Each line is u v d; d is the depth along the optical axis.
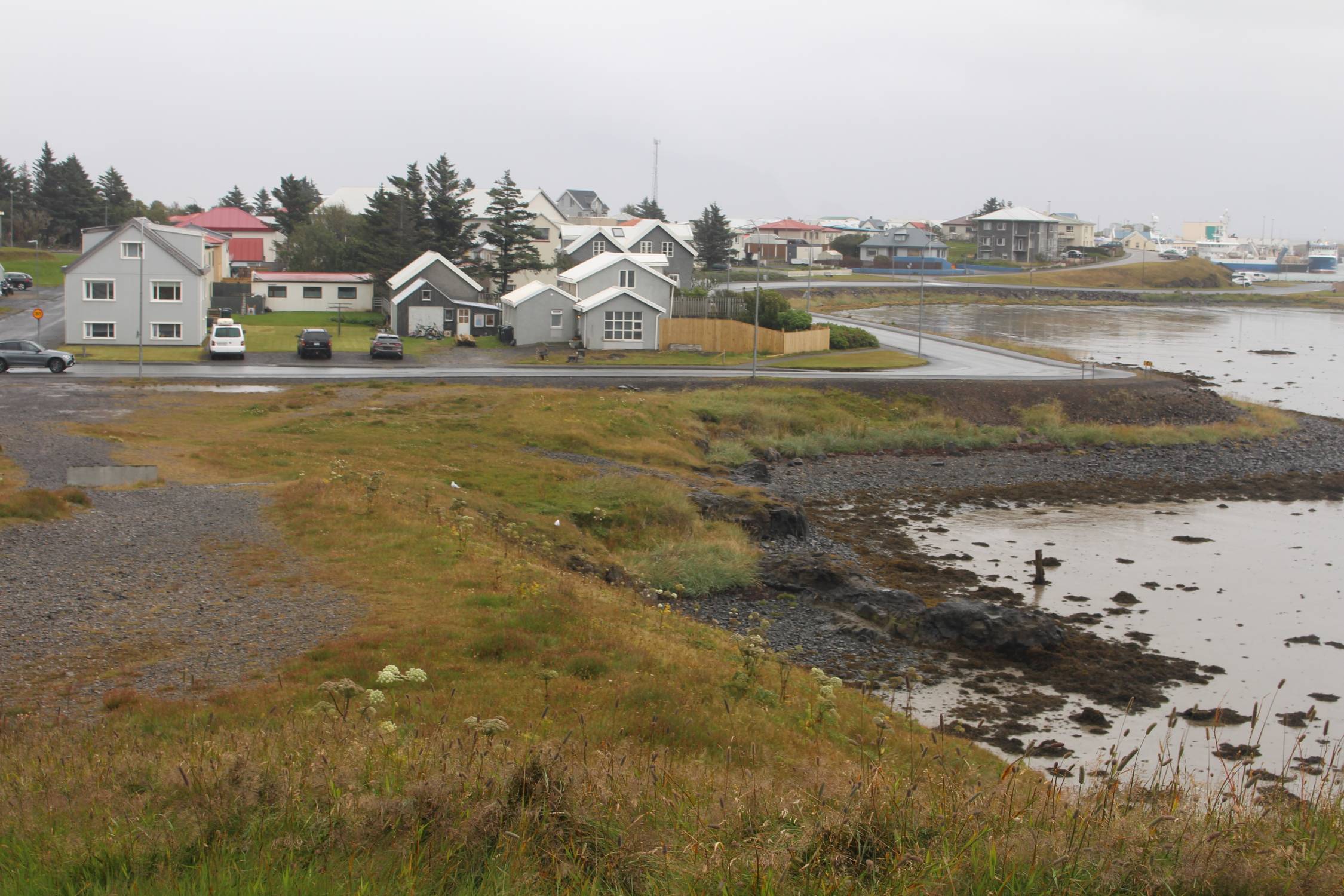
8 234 125.69
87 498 25.27
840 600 27.19
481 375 58.06
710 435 49.81
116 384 50.69
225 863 6.82
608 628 18.38
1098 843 7.27
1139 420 58.00
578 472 36.81
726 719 14.33
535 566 23.12
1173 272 180.00
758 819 7.80
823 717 15.38
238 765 8.45
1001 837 7.34
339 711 12.09
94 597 17.95
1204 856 7.12
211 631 16.56
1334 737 20.19
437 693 13.95
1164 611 28.08
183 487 27.80
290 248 104.94
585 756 9.44
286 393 49.44
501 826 7.43
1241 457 50.75
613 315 72.44
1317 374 80.25
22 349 53.97
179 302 66.56
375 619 17.44
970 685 22.48
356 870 6.77
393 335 64.75
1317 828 7.96
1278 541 36.03
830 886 6.62
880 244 179.50
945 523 37.94
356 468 32.91
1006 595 29.00
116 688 13.98
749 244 178.38
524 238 96.00
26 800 8.39
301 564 20.59
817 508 39.69
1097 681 22.78
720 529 32.28
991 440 52.19
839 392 57.72
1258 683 23.11
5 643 15.51
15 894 6.46
